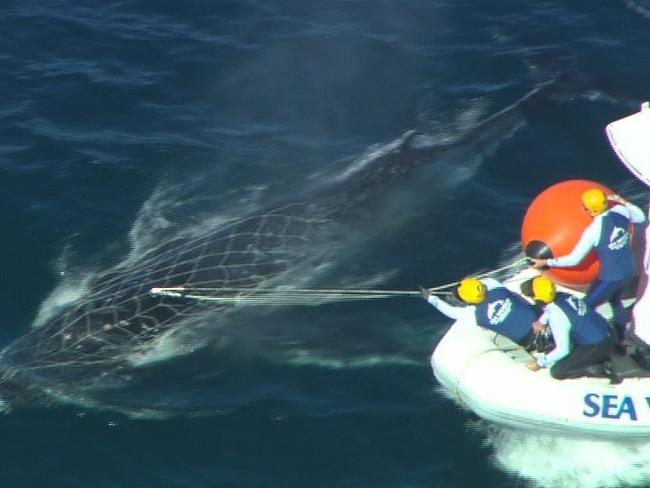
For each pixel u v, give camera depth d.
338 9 27.97
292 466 17.81
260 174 23.23
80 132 24.31
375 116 24.78
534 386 17.55
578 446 17.98
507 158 23.38
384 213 21.83
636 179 22.81
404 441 18.14
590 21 27.12
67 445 18.09
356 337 19.78
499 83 25.45
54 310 20.06
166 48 26.72
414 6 27.92
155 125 24.56
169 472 17.73
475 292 17.34
